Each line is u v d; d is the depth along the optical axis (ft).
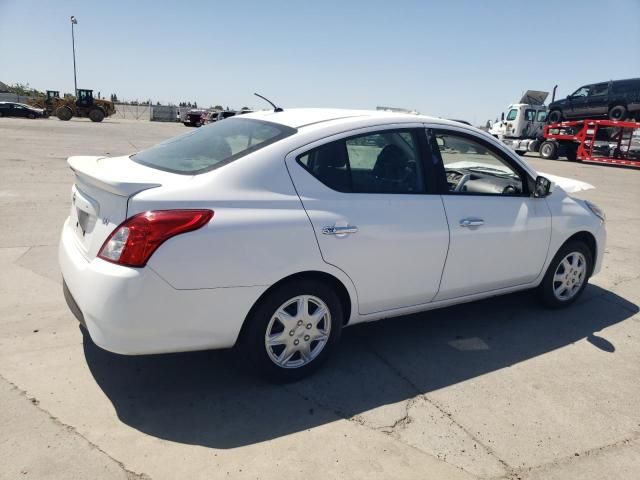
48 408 9.15
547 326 14.14
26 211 23.79
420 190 11.60
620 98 75.20
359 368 11.35
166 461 8.07
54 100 146.51
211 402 9.71
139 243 8.41
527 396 10.64
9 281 14.85
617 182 54.34
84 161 10.76
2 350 11.00
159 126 146.92
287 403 9.84
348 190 10.51
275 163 9.80
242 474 7.91
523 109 92.38
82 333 11.98
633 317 15.08
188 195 8.91
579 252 15.02
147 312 8.53
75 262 9.34
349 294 10.64
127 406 9.40
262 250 9.27
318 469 8.14
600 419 9.99
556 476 8.36
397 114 11.78
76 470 7.73
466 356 12.21
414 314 14.56
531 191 13.58
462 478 8.15
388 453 8.62
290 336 10.12
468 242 12.09
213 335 9.23
